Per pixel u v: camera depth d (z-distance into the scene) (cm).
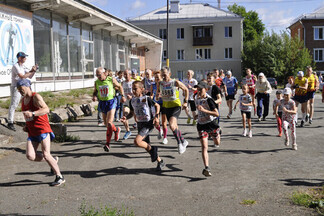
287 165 618
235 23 4897
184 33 4959
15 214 412
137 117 605
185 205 435
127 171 596
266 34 4656
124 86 1013
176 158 683
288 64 4412
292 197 445
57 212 418
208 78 888
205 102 582
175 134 670
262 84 1186
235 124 1132
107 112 752
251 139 872
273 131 989
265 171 581
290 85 1148
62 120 1140
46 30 1577
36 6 1398
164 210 419
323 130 996
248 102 897
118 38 2755
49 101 1248
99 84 754
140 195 475
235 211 411
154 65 3728
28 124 513
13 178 559
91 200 458
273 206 421
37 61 1494
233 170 591
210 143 825
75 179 553
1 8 1205
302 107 1069
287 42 4419
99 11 1891
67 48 1798
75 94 1564
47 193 488
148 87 977
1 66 1209
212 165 627
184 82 1102
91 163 651
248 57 4756
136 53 3372
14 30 1283
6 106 1048
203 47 4972
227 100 1287
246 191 482
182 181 536
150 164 641
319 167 600
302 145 790
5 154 704
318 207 409
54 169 522
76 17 1772
